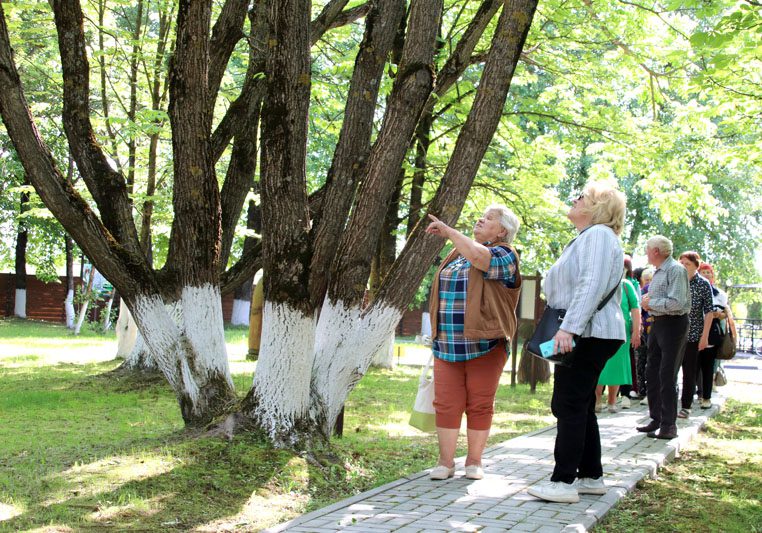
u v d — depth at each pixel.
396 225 16.55
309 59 6.96
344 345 7.14
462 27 15.04
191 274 7.71
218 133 9.48
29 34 15.09
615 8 14.49
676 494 6.03
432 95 8.05
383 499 5.43
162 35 13.85
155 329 7.67
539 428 9.61
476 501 5.37
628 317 10.16
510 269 5.92
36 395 10.99
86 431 8.32
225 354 7.88
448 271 6.08
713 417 10.82
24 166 7.04
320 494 5.96
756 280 32.16
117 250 7.60
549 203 17.27
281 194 6.90
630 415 10.36
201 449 6.44
